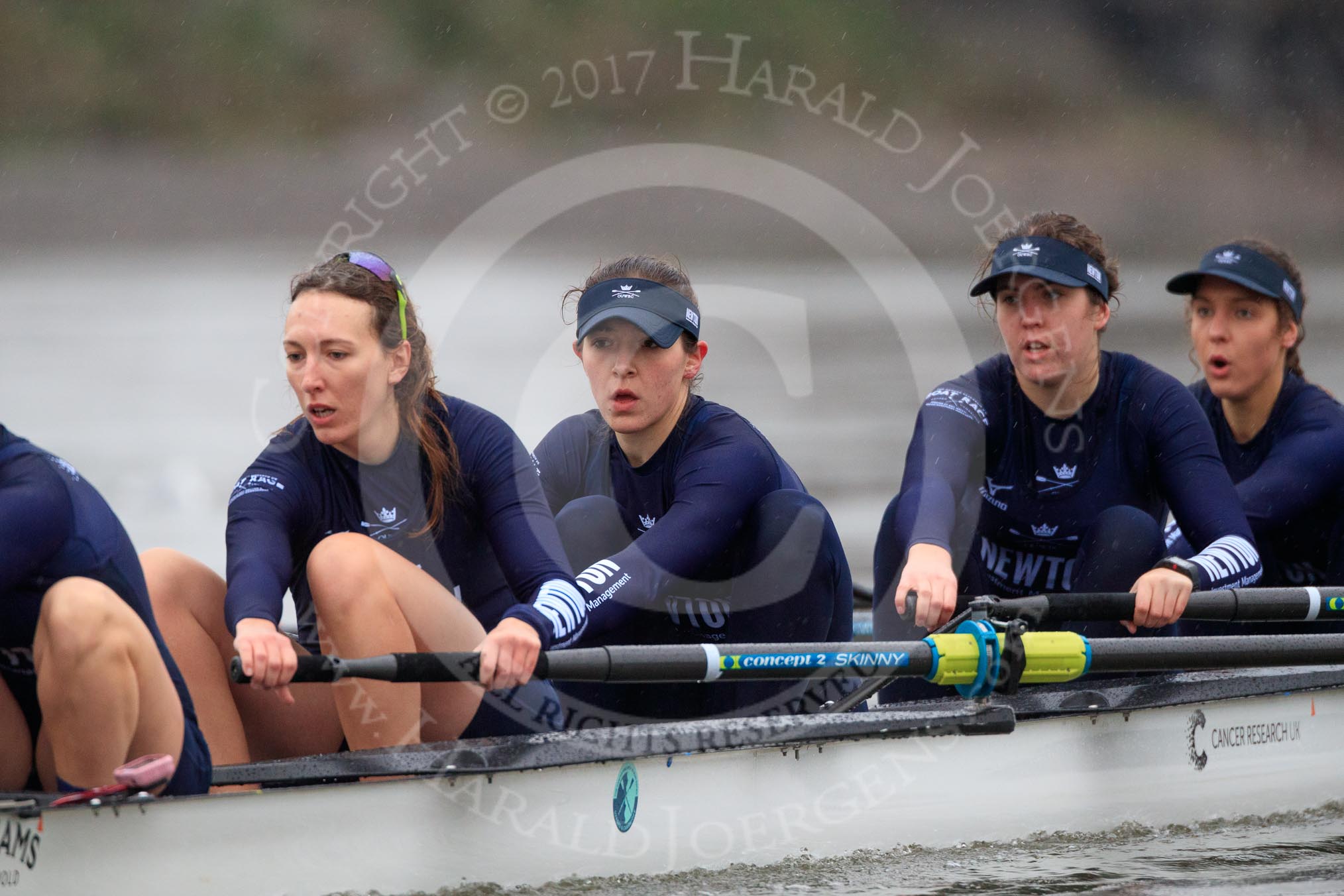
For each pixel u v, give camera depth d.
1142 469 22.45
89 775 15.02
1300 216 159.25
